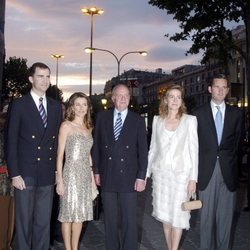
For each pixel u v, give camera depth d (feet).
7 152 14.33
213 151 15.65
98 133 15.79
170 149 15.10
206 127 15.75
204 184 15.70
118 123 15.48
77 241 16.06
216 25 48.16
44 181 14.84
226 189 15.87
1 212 15.37
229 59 51.16
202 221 15.87
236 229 20.99
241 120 16.11
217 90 15.65
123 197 15.31
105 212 15.46
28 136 14.61
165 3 46.37
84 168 15.57
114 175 15.25
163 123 15.43
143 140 15.44
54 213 18.34
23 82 174.81
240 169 16.84
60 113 15.51
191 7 46.50
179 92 15.21
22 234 14.65
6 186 15.51
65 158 15.61
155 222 22.47
